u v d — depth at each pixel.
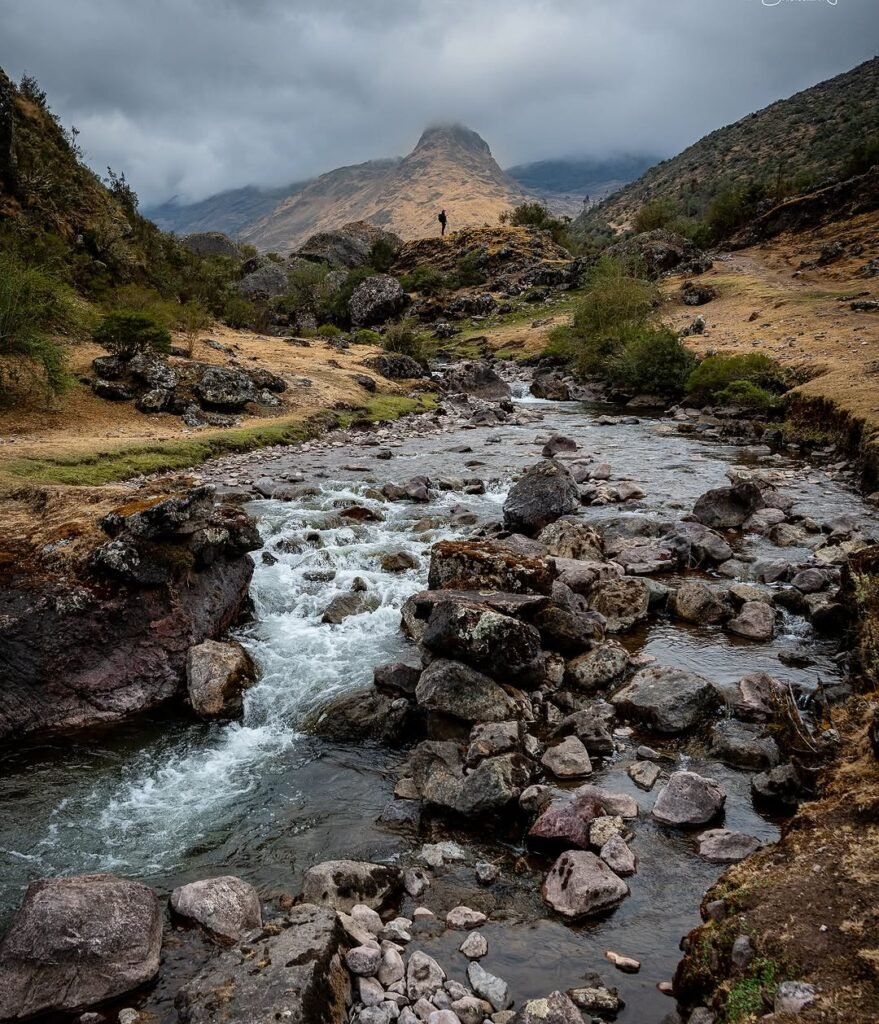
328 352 59.09
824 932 4.90
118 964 5.78
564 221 153.62
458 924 6.27
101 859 7.48
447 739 9.22
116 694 10.60
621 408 45.69
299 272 110.25
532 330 80.56
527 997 5.48
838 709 8.50
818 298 62.91
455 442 33.41
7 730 9.87
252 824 8.02
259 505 21.34
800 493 21.59
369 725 9.68
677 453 29.03
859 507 19.75
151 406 35.22
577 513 19.47
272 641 12.52
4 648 10.10
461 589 12.55
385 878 6.75
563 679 10.66
